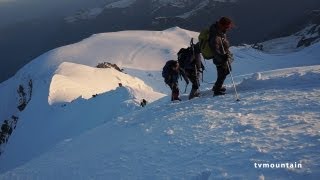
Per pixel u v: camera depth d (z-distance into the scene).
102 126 15.15
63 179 9.27
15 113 106.06
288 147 6.49
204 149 7.59
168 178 6.90
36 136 50.81
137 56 170.00
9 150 55.53
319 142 6.41
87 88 73.25
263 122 8.33
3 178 11.14
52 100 60.59
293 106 9.15
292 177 5.51
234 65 134.88
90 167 9.27
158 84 111.81
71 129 40.50
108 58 167.25
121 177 7.84
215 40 11.77
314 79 11.94
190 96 13.80
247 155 6.62
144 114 13.52
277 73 16.39
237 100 11.13
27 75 123.00
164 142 8.91
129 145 9.80
